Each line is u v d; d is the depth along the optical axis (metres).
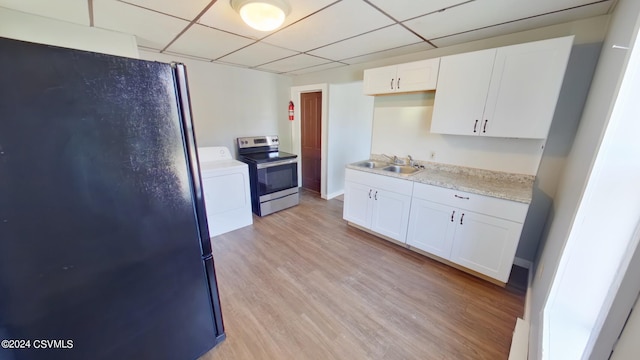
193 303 1.27
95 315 0.95
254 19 1.53
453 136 2.47
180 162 1.10
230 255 2.44
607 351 0.53
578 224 0.99
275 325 1.60
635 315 0.46
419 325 1.60
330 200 4.13
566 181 1.57
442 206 2.16
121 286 1.00
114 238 0.95
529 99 1.77
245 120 3.77
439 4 1.48
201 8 1.57
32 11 1.63
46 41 1.76
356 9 1.54
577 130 1.74
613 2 1.42
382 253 2.48
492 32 1.96
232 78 3.49
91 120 0.83
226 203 2.89
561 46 1.61
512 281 2.03
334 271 2.18
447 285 2.00
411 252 2.50
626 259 0.55
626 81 0.82
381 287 1.97
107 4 1.52
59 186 0.80
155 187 1.03
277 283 2.02
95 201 0.88
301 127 4.48
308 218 3.38
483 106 1.98
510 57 1.80
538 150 2.00
